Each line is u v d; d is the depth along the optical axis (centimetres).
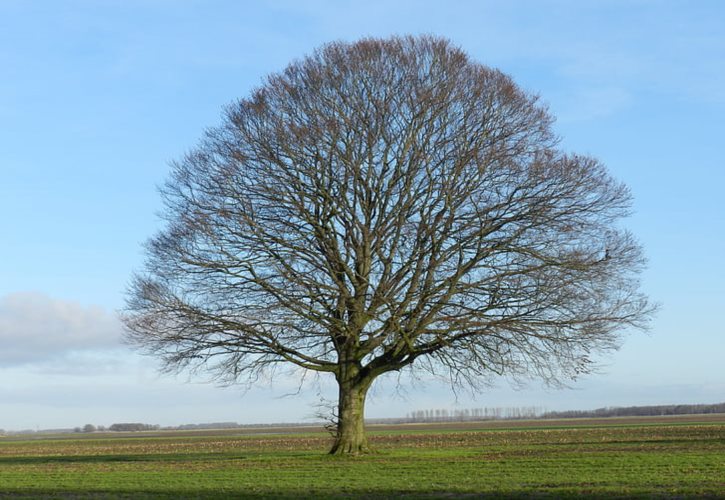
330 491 2216
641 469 2595
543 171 3116
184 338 3142
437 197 3142
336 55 3244
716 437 4709
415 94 3189
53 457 4666
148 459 3938
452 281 3098
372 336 3152
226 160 3189
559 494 2034
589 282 3070
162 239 3216
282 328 3086
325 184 3186
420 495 2095
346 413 3334
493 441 5162
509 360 3125
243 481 2539
